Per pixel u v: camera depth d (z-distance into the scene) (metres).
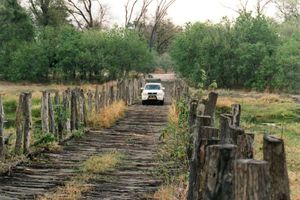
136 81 42.84
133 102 38.00
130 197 10.20
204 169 6.14
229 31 46.69
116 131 21.09
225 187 5.73
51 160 14.24
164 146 16.12
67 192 10.38
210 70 45.50
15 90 40.50
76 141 18.02
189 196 7.45
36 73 49.97
